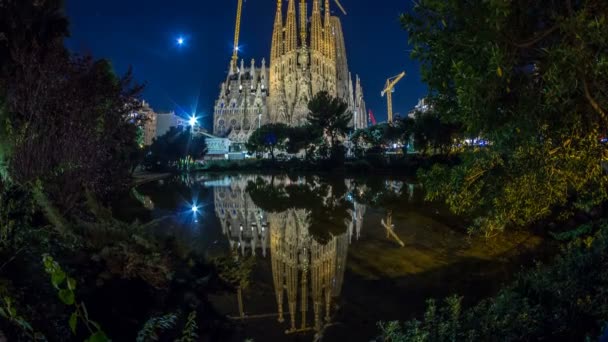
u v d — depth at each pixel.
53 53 13.03
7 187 6.73
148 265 8.81
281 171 82.81
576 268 5.93
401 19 5.34
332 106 82.50
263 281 12.75
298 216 25.97
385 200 32.00
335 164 78.88
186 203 32.62
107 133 16.33
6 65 12.26
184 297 9.45
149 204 31.30
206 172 82.88
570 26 4.03
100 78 16.14
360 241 18.38
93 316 6.92
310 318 9.94
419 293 11.57
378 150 82.38
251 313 10.19
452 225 20.69
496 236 17.16
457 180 6.92
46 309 5.39
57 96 12.88
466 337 4.84
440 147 52.97
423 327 5.35
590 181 6.90
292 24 160.75
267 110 164.62
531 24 4.76
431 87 5.65
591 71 4.19
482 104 4.67
